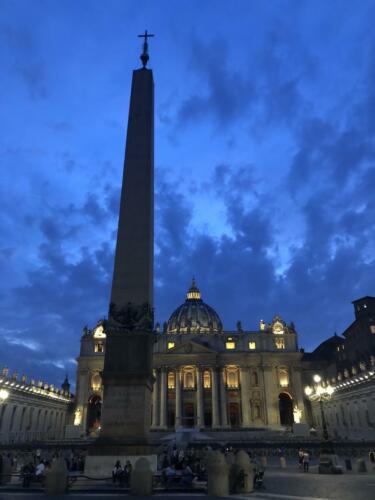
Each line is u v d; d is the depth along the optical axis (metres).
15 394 84.25
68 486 20.78
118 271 28.22
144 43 37.44
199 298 162.00
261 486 23.14
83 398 121.62
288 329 130.38
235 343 130.50
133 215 29.75
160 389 122.81
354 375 81.62
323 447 37.78
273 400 120.94
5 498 18.80
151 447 26.08
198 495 19.94
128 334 26.31
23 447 59.09
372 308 95.00
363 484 25.31
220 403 121.69
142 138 32.47
